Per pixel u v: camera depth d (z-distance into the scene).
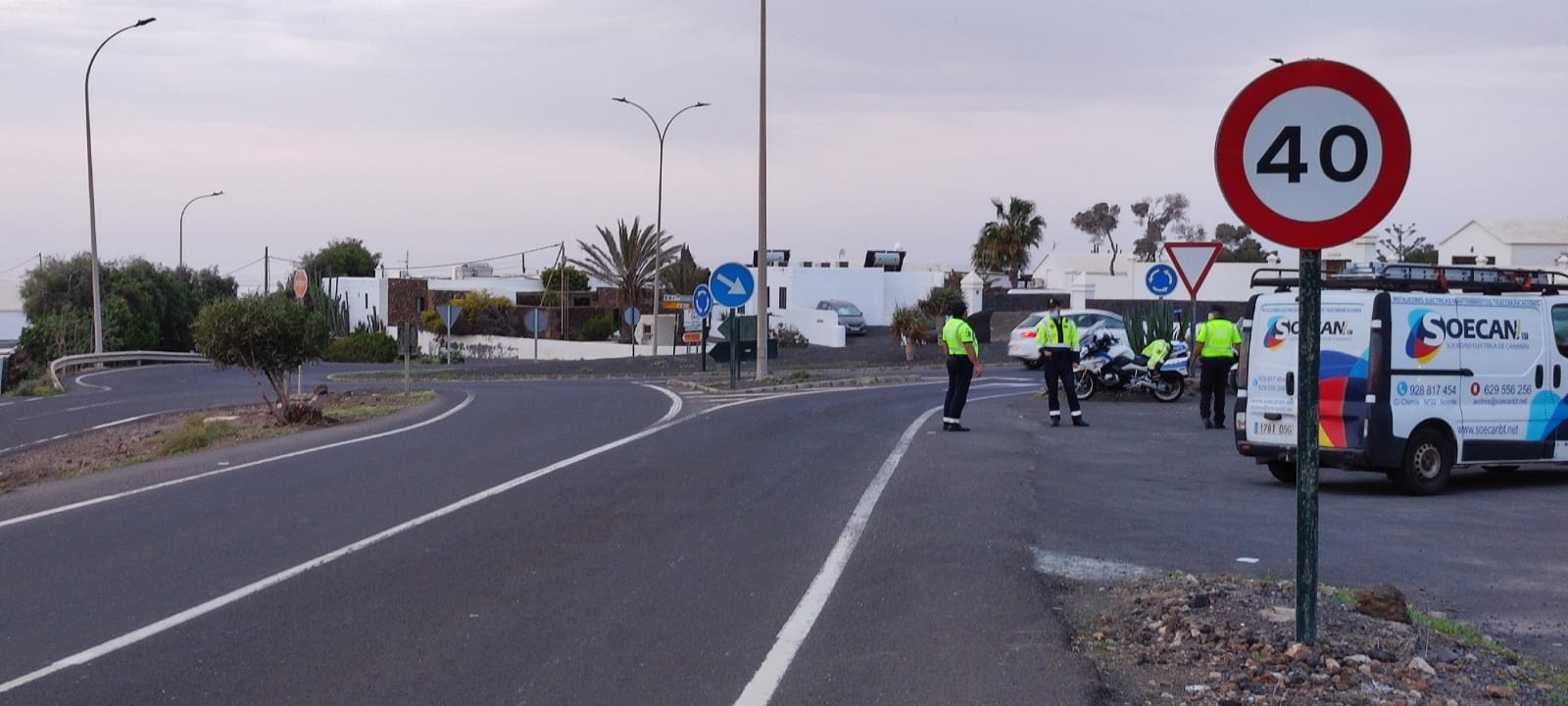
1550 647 7.73
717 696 6.55
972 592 8.72
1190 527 11.40
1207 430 19.58
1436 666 6.90
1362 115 6.25
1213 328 19.84
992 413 22.61
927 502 12.53
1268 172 6.34
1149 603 8.16
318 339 24.08
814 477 14.32
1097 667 7.00
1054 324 20.20
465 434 19.67
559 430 19.80
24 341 57.53
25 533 11.55
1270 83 6.30
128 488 14.48
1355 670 6.70
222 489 14.15
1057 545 10.49
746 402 25.30
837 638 7.61
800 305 70.19
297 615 8.28
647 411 23.25
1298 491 6.92
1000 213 73.62
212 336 23.25
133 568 9.86
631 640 7.61
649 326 69.38
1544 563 10.01
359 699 6.53
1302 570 6.93
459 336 74.00
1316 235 6.34
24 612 8.48
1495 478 15.22
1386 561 10.03
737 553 10.12
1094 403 24.70
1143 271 66.44
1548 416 14.20
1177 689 6.61
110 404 33.16
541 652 7.37
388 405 27.70
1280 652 6.96
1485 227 54.53
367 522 11.73
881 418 21.45
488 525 11.46
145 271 74.38
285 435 21.61
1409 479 13.51
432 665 7.13
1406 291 13.75
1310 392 6.72
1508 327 14.09
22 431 26.98
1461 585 9.23
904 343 49.25
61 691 6.71
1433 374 13.63
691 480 14.05
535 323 57.72
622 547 10.39
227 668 7.11
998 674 6.88
